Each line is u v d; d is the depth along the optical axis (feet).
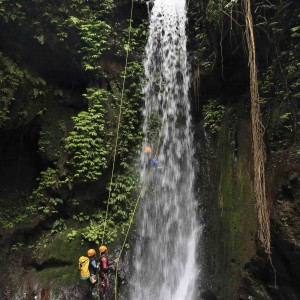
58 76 28.55
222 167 25.98
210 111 28.45
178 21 31.68
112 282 25.52
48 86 27.78
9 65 24.56
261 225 18.11
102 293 23.84
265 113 22.39
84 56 27.40
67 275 25.21
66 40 26.63
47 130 27.68
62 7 26.53
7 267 26.02
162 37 32.27
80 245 26.32
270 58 22.82
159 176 30.37
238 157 24.56
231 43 25.41
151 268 27.58
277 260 19.67
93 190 27.76
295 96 20.08
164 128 31.07
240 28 24.09
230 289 22.45
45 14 25.30
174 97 31.07
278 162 20.17
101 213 27.99
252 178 22.56
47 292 24.39
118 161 29.07
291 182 19.19
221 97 28.37
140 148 30.01
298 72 20.17
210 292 24.20
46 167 28.22
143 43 31.42
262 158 18.88
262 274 20.80
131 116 29.99
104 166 27.14
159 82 31.60
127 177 28.99
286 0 21.11
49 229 27.66
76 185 27.17
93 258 24.47
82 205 27.61
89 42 27.61
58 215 27.63
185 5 31.35
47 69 27.66
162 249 28.53
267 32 22.38
